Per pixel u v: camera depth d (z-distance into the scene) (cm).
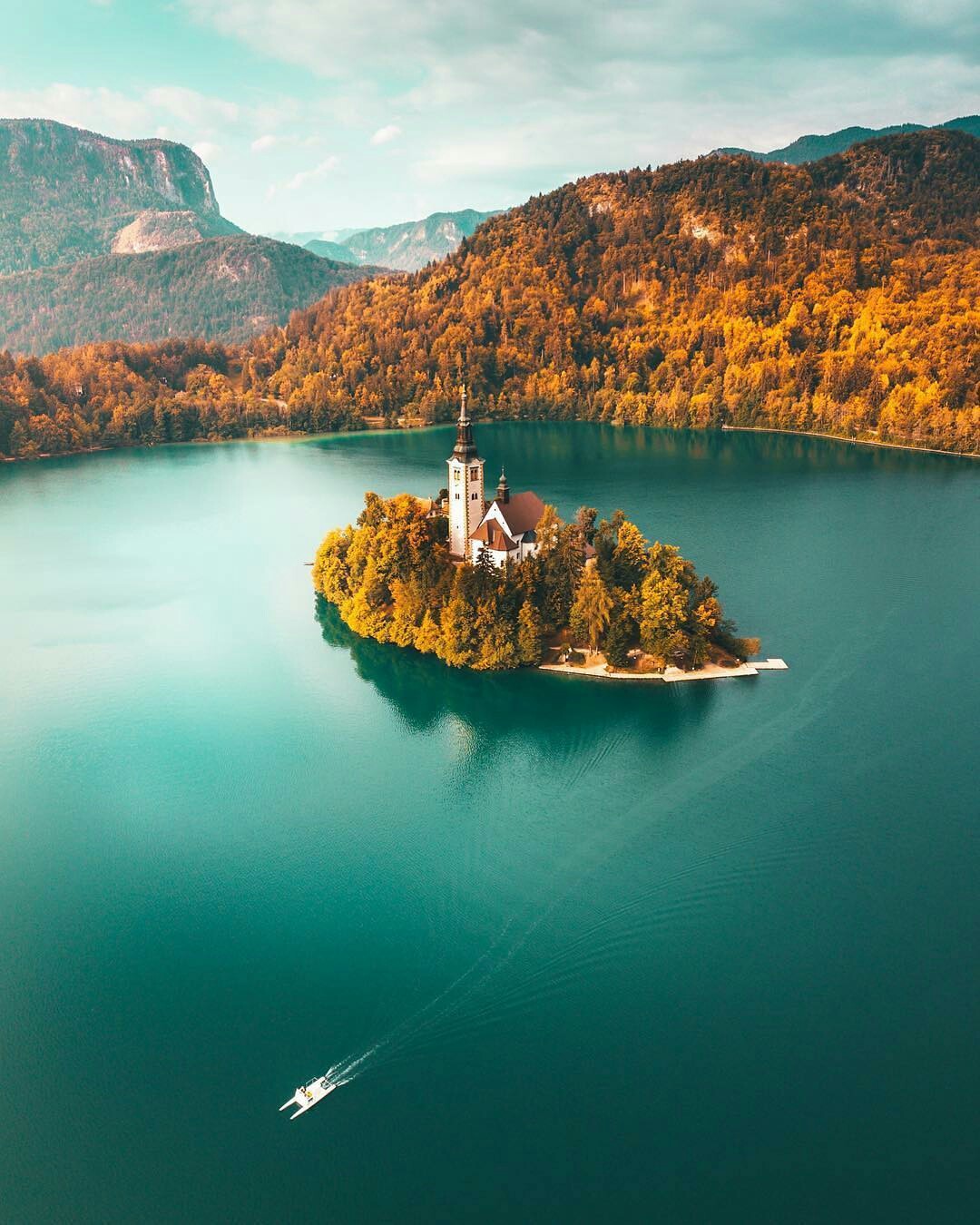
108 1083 7600
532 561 15962
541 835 10819
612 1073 7550
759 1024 8019
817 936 9081
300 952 8994
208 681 15550
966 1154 6844
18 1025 8194
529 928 9231
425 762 12619
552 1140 6988
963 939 9019
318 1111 7300
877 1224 6319
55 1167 6912
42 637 17738
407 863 10338
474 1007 8250
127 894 9962
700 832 10781
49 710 14588
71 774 12556
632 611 15188
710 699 14262
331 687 15212
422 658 16250
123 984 8662
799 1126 7069
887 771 12050
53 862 10575
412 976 8625
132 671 16062
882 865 10150
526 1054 7762
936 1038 7875
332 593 18688
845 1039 7875
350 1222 6438
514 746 12962
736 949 8919
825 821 10950
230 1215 6519
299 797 11825
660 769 12244
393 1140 7019
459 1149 6931
